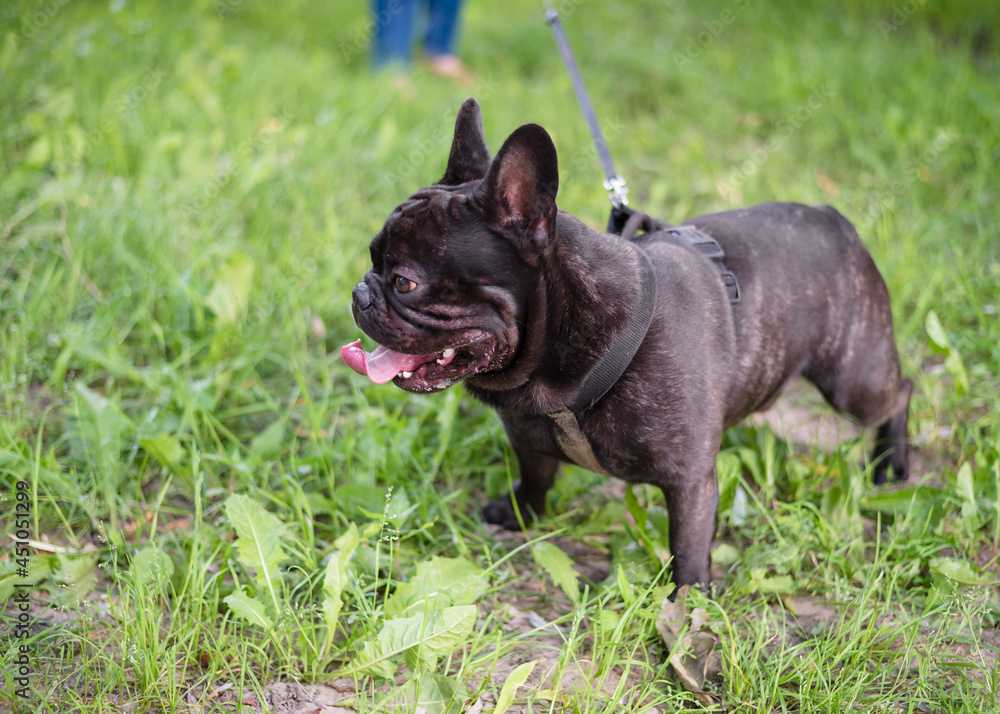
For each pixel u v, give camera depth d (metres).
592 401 2.54
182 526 3.10
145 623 2.37
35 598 2.69
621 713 2.37
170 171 4.98
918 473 3.58
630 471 2.67
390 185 5.21
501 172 2.29
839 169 5.96
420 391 2.54
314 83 6.31
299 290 4.23
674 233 2.89
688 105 6.91
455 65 7.26
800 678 2.42
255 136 5.48
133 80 5.79
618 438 2.58
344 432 3.62
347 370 3.89
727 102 6.89
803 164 6.04
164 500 3.25
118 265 4.27
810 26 8.16
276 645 2.46
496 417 3.62
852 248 3.18
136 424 3.40
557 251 2.45
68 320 3.89
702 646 2.49
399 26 6.98
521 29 8.21
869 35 8.01
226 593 2.74
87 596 2.73
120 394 3.54
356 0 8.46
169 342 3.96
